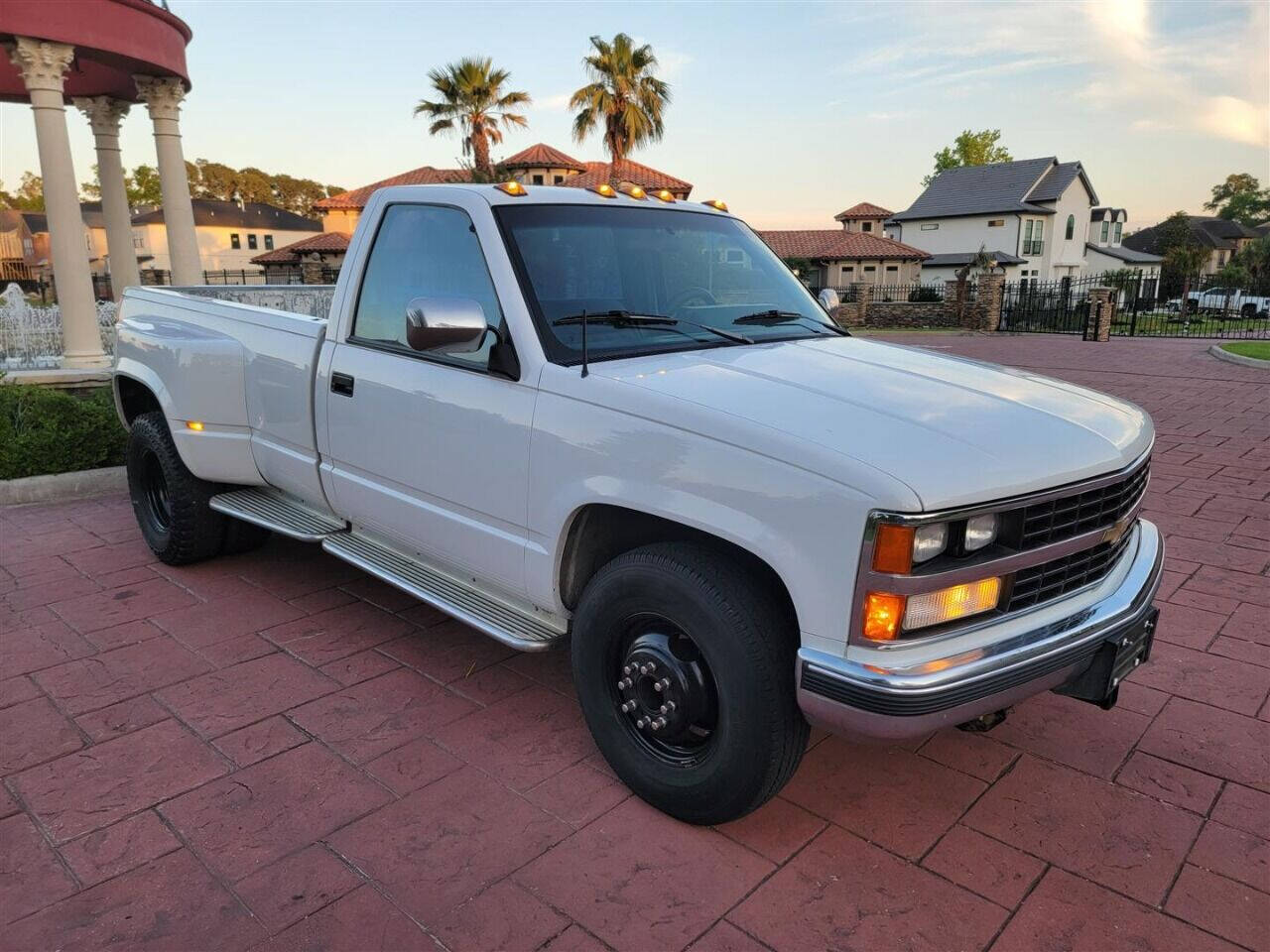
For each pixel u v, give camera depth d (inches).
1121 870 105.0
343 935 94.3
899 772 125.1
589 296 129.3
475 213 131.9
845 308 1364.4
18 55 369.1
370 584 194.4
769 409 101.7
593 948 92.7
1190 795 119.3
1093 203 2110.0
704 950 92.5
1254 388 504.7
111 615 177.2
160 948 92.6
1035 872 104.5
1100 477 102.1
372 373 143.8
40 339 430.3
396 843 109.0
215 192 3764.8
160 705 141.9
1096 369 619.2
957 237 2021.4
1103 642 103.8
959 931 95.3
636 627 113.3
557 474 115.3
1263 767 125.8
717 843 109.3
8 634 168.6
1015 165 2028.8
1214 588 189.5
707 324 137.8
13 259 2367.1
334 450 155.1
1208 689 147.4
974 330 1229.1
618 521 120.1
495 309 126.3
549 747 130.4
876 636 90.0
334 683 149.3
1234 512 245.8
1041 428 103.7
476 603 134.3
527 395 119.6
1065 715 140.2
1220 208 4874.5
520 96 1278.3
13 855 107.0
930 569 89.7
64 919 96.5
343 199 1894.7
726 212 169.0
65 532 232.4
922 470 89.3
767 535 94.4
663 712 109.0
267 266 1859.0
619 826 112.3
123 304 227.9
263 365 169.3
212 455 182.1
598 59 1213.1
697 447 100.3
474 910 97.9
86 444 276.5
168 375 182.7
